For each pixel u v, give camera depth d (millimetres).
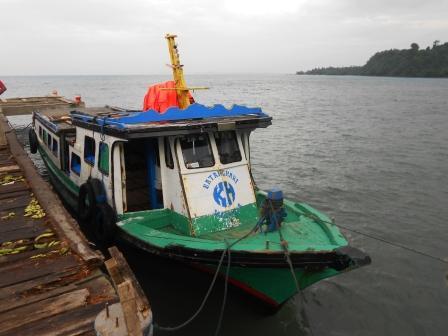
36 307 5320
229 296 7980
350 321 8172
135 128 7465
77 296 5555
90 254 6582
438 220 13188
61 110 18859
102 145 9297
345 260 6355
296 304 8648
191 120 8508
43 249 7043
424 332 7906
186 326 7547
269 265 6621
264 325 7762
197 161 8227
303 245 6707
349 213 13750
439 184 17016
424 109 49906
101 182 9430
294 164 20234
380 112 46031
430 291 9195
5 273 6211
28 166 12328
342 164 20234
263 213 7477
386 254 10852
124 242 8547
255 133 29531
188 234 7887
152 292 8461
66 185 12641
